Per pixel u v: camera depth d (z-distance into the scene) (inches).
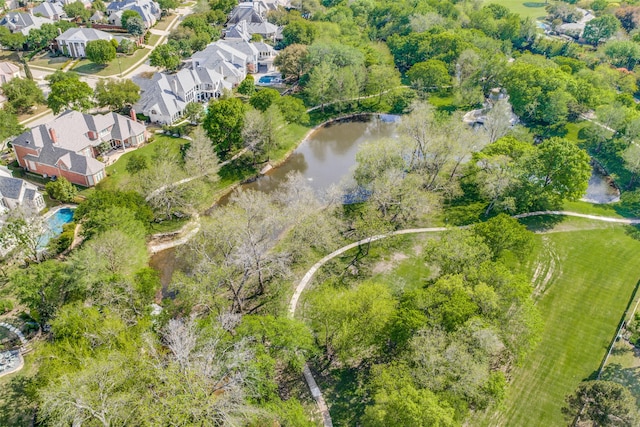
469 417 2074.3
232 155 4077.3
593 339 2468.0
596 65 5989.2
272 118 3939.5
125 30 6624.0
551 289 2768.2
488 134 4069.9
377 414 1758.1
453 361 1894.7
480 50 5590.6
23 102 4399.6
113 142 4028.1
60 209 3292.3
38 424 1897.1
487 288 2175.2
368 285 2346.2
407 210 3235.7
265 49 6181.1
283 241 3034.0
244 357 1884.8
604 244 3139.8
